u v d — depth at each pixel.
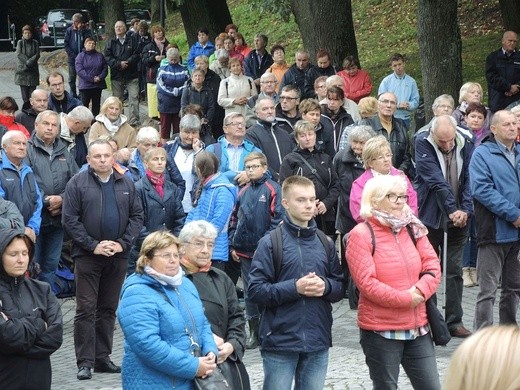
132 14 56.56
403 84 21.42
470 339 3.04
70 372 12.04
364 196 8.52
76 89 35.72
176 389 7.52
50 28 53.41
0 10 67.06
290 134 15.30
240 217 12.51
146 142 13.95
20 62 33.38
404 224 8.42
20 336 8.26
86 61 29.58
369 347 8.48
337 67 25.05
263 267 8.43
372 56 35.41
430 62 20.72
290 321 8.39
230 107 22.08
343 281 8.59
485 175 11.51
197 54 29.39
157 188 13.16
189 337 7.57
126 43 29.78
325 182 13.95
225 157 14.67
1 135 16.06
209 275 8.49
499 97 21.61
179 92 25.05
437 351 11.86
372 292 8.27
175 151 15.20
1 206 12.15
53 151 13.92
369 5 40.00
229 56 25.69
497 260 11.62
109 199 11.73
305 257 8.45
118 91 30.08
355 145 13.62
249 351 12.55
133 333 7.41
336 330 13.19
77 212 11.66
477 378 2.96
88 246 11.54
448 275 12.44
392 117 15.42
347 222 13.73
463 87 15.33
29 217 13.04
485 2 35.53
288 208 8.51
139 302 7.45
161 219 13.11
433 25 20.56
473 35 33.81
